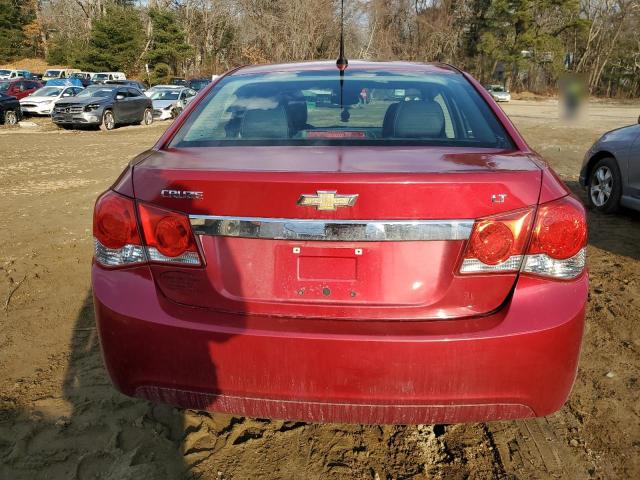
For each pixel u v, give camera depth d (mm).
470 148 2361
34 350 3391
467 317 1973
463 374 1919
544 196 1974
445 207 1907
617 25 65750
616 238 5680
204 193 1985
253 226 1962
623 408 2820
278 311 2012
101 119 19156
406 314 1970
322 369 1943
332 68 3205
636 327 3691
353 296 1983
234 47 63469
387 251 1958
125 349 2074
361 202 1902
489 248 1923
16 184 8969
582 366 3217
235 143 2496
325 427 2684
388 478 2365
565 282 2002
